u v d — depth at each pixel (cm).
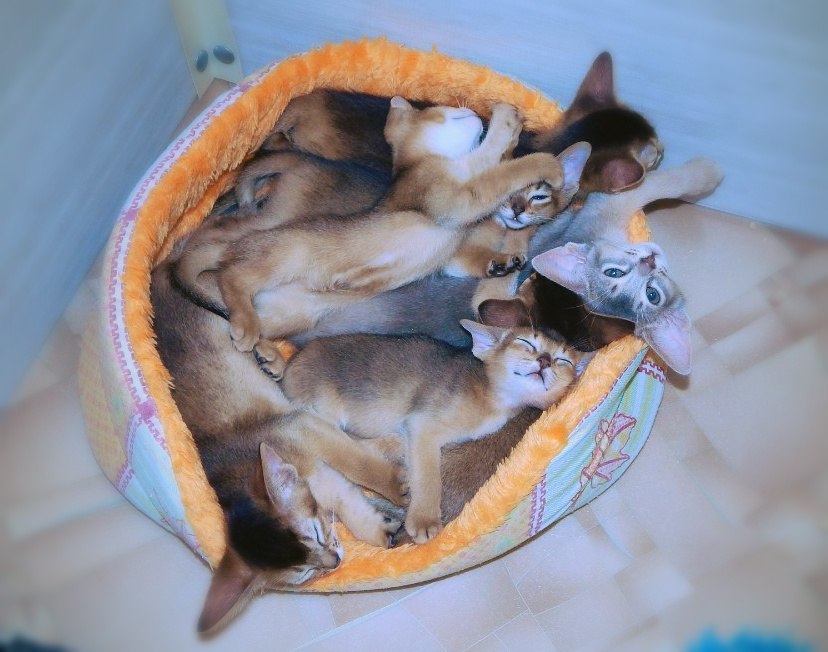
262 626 73
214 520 64
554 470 67
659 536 76
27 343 78
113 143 81
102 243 85
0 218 70
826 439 80
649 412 76
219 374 70
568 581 74
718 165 84
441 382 70
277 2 84
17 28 66
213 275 72
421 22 82
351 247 71
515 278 76
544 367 70
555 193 75
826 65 73
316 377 71
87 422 73
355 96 78
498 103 75
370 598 74
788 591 74
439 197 71
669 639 72
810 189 83
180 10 84
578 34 78
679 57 77
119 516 76
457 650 72
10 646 71
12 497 76
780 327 84
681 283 86
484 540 67
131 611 73
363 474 70
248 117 75
